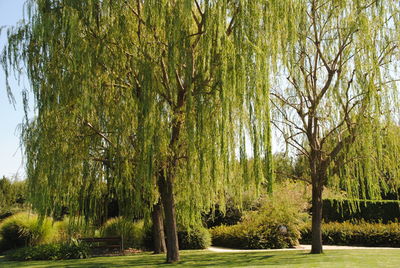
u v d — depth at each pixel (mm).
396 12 11211
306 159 13711
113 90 9414
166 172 9984
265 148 8445
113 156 9594
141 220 17797
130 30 9438
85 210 11266
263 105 8375
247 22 8594
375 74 10852
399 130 11383
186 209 11344
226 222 20453
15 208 26156
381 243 15336
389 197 18859
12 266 12180
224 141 8453
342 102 11617
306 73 12805
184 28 8867
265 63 8477
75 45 8719
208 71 9219
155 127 8867
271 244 15984
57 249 14297
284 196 16703
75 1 8992
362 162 11711
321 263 9617
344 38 11922
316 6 12234
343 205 19172
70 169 9562
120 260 12500
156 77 9133
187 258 12055
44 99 8992
